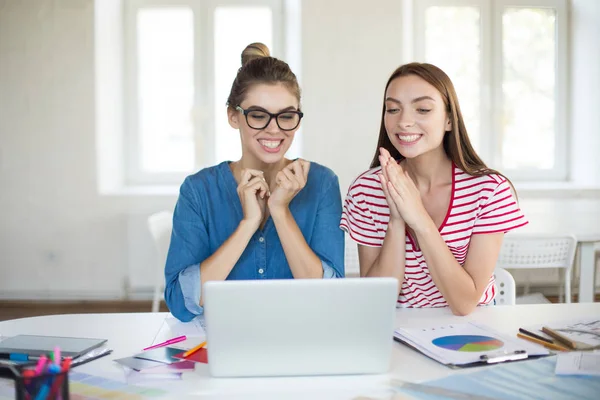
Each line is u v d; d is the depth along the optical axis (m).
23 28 4.71
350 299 1.25
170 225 3.70
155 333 1.58
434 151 1.80
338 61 4.69
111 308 4.63
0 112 4.75
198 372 1.30
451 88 1.76
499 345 1.40
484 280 1.77
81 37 4.71
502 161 5.05
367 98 4.71
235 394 1.19
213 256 1.69
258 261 1.80
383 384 1.23
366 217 1.88
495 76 4.98
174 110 5.05
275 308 1.24
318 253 1.81
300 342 1.26
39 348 1.40
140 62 5.02
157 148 5.08
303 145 4.73
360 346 1.27
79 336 1.55
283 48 4.98
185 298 1.67
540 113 5.03
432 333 1.49
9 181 4.79
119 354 1.42
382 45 4.68
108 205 4.80
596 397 1.15
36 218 4.81
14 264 4.83
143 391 1.20
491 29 4.95
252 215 1.69
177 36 4.99
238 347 1.25
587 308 1.78
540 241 3.16
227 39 4.98
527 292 4.62
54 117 4.75
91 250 4.82
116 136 4.96
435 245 1.69
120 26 4.96
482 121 5.01
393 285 1.25
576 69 4.95
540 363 1.33
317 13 4.66
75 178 4.79
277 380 1.26
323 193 1.85
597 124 4.85
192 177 1.83
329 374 1.28
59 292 4.85
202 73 5.01
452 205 1.80
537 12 4.96
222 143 5.06
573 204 4.71
